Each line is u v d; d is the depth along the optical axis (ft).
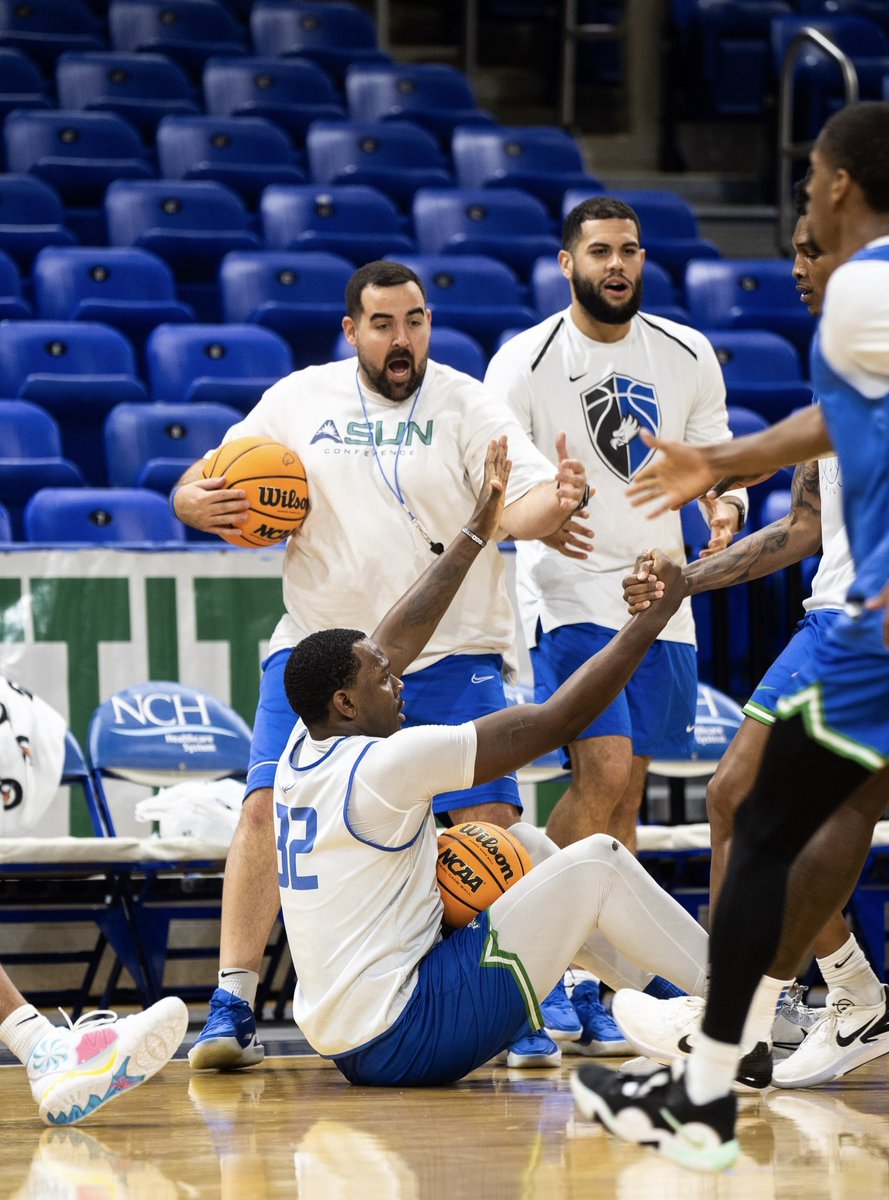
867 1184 14.06
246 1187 14.14
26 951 30.68
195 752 30.19
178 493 22.70
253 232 55.31
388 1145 16.02
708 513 24.25
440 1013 19.11
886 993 19.65
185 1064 22.66
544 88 71.77
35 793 28.40
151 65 60.13
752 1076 18.51
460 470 22.98
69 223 53.83
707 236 64.39
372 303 22.62
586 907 19.29
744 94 66.74
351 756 19.10
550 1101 18.62
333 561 22.99
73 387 42.24
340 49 65.87
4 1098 19.70
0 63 58.75
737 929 13.14
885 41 66.08
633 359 25.35
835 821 17.80
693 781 37.04
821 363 13.70
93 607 32.73
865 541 13.44
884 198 13.96
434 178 57.67
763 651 38.14
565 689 18.51
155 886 29.25
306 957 19.61
